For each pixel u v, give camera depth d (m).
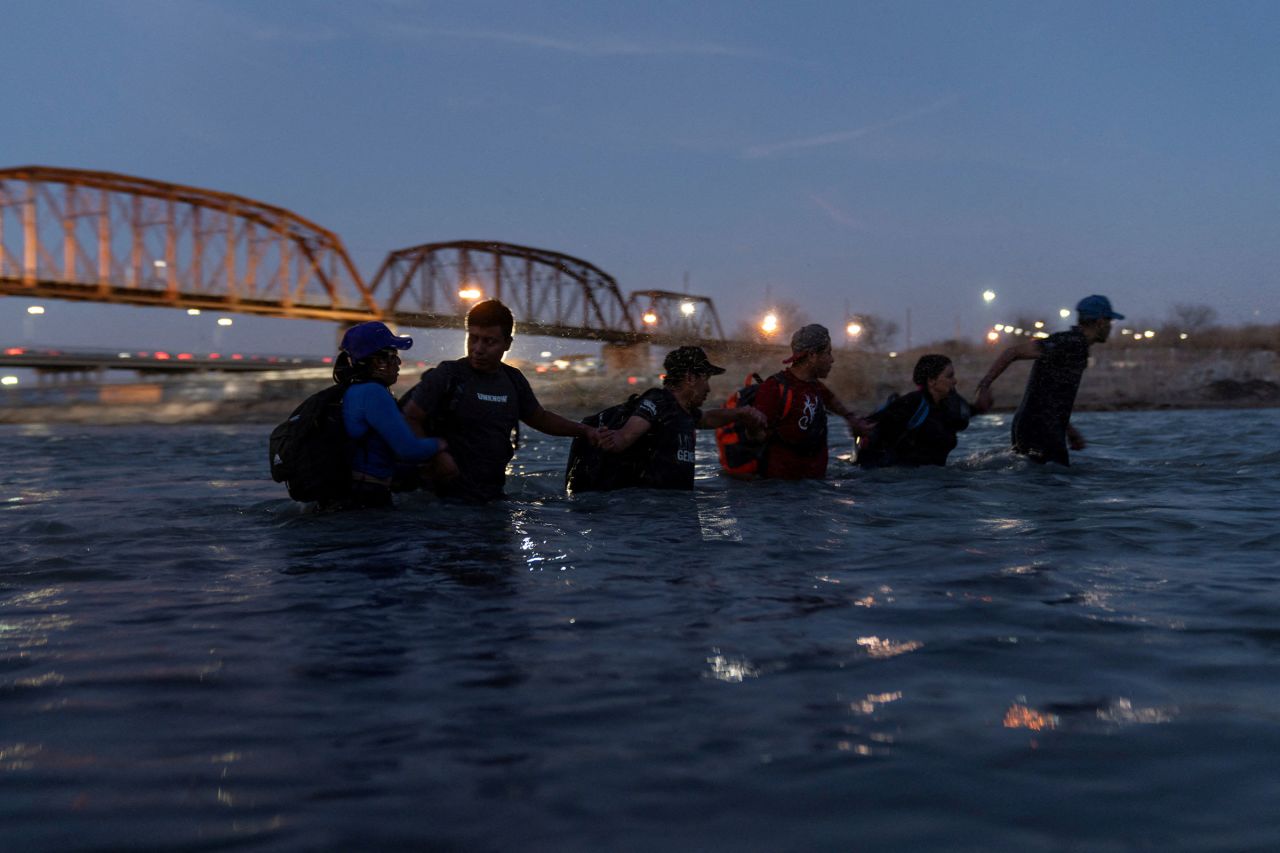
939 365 7.23
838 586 3.12
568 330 42.69
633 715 1.85
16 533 4.48
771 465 6.66
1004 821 1.38
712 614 2.71
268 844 1.32
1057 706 1.90
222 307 71.00
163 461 10.65
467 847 1.31
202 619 2.70
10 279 62.59
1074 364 7.40
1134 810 1.42
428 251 79.12
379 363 5.03
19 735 1.76
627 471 5.88
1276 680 2.06
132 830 1.36
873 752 1.65
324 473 4.87
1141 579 3.20
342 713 1.88
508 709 1.89
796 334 6.62
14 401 41.09
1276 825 1.36
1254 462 8.02
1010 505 5.31
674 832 1.35
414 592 3.05
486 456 5.38
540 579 3.25
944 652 2.29
